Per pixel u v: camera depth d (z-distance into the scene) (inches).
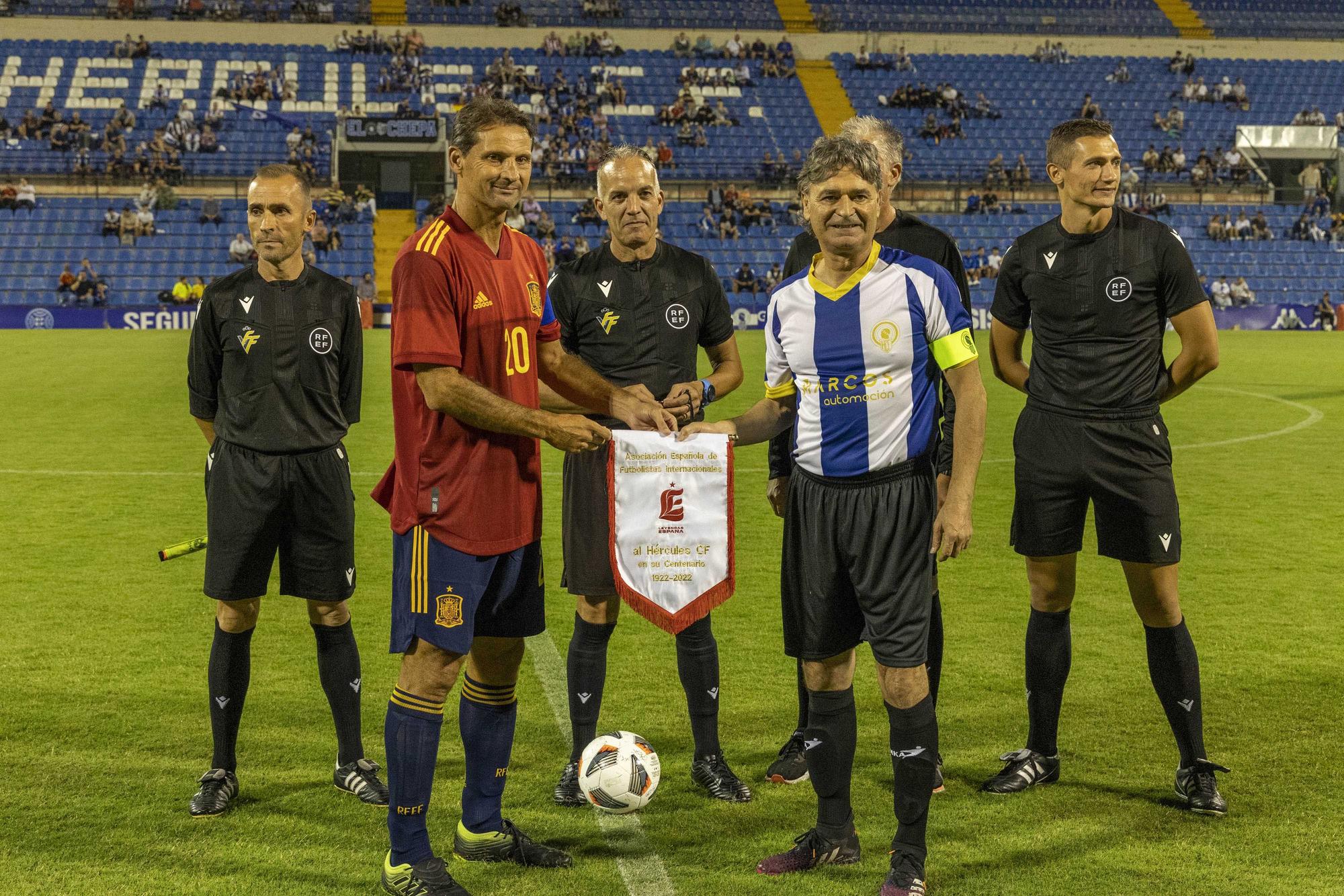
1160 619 148.3
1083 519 153.9
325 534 151.3
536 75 1371.8
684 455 140.5
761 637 218.7
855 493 127.7
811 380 129.6
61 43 1314.0
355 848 135.1
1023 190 1285.7
